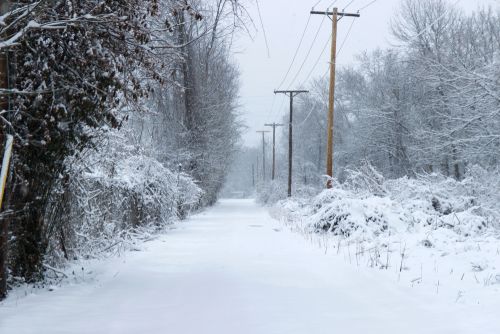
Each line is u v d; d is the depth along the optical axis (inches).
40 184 318.0
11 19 270.8
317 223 665.6
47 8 259.8
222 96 1488.7
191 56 1128.2
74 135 331.9
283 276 365.1
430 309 263.4
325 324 236.1
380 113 1523.1
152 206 735.1
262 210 1579.7
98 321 237.9
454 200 673.0
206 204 1701.5
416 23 1352.1
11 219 297.7
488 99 935.0
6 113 265.1
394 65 1569.9
